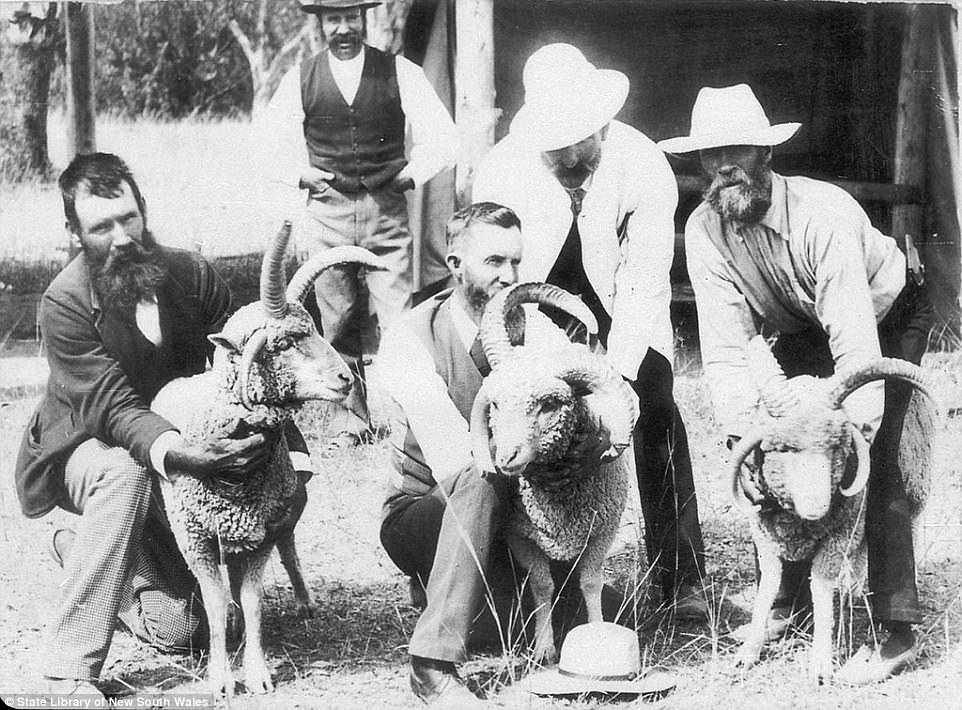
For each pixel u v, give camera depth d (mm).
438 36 6125
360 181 5816
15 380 5609
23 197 5621
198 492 4742
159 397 5234
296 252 5797
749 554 5711
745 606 5453
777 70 6016
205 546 4805
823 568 4930
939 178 6062
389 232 5883
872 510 5129
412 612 5359
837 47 6000
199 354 5387
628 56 6090
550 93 5352
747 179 5250
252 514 4773
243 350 4676
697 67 6055
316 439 5855
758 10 6008
